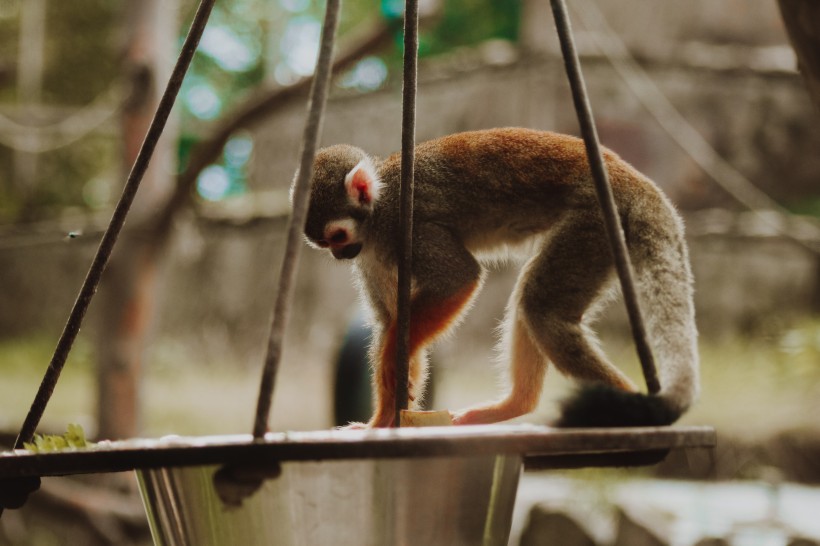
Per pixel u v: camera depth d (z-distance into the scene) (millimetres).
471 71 21938
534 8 21656
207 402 19344
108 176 28594
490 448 2965
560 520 10633
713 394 14781
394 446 2902
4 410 18812
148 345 14648
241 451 2898
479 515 3379
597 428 3270
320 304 22422
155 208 14359
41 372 21859
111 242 4074
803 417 13922
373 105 23812
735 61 22375
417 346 5316
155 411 18656
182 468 3238
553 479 12492
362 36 13836
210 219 23797
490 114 21516
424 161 5637
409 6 4742
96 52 29250
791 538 9812
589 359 4977
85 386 20828
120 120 14516
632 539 10414
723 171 21109
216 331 23484
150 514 3434
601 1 24125
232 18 33531
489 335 19906
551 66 20766
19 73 26672
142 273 14383
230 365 22344
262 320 22875
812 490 12578
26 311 26094
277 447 2891
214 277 23953
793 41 4742
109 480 13836
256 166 26891
